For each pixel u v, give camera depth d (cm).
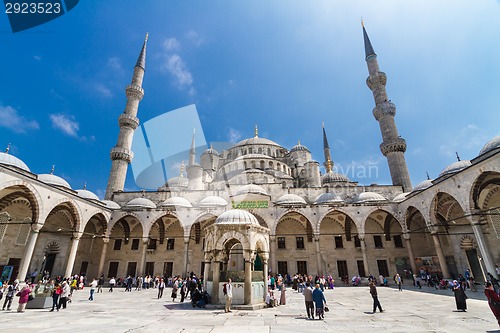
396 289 2528
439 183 2517
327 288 2791
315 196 3897
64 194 2675
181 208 3369
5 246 2639
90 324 1052
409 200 3064
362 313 1312
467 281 2459
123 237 3716
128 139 4556
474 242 2800
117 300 1900
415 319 1135
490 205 2580
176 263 3541
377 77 4778
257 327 988
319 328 970
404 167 4144
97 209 3177
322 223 3656
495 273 1931
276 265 3175
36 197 2328
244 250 1483
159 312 1344
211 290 1550
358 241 3525
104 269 3572
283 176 4581
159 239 3678
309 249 3481
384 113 4478
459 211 2973
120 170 4347
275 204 3316
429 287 2605
